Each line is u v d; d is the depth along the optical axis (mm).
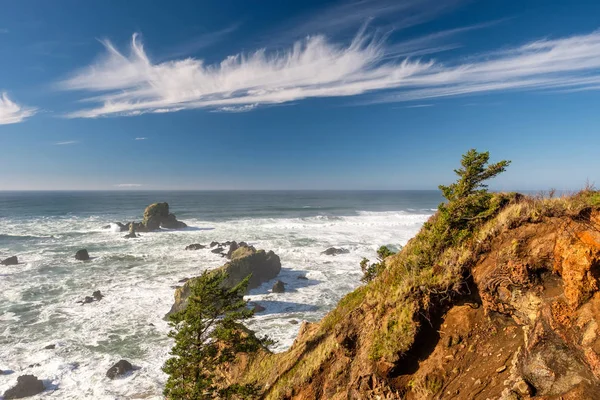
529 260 8977
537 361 7910
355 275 47500
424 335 11094
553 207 8953
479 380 9227
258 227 94188
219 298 17531
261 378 18016
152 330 31438
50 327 31750
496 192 11977
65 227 94688
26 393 22406
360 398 11539
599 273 7297
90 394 22672
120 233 84562
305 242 70312
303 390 14383
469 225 11547
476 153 12758
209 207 177000
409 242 14695
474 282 10555
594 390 6676
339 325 14062
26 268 51031
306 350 16406
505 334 9578
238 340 17344
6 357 26594
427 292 11273
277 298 39094
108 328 31719
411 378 10859
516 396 7930
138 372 25094
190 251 63438
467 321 10516
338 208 171875
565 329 7523
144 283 44281
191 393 15141
